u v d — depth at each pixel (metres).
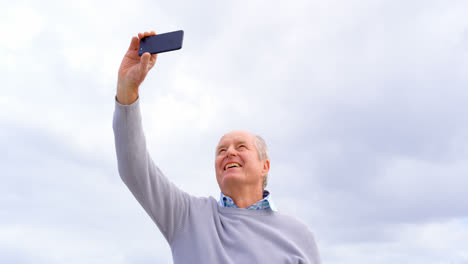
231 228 2.92
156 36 2.59
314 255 3.09
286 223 3.13
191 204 3.05
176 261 2.85
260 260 2.75
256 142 3.34
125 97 2.63
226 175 3.14
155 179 2.82
